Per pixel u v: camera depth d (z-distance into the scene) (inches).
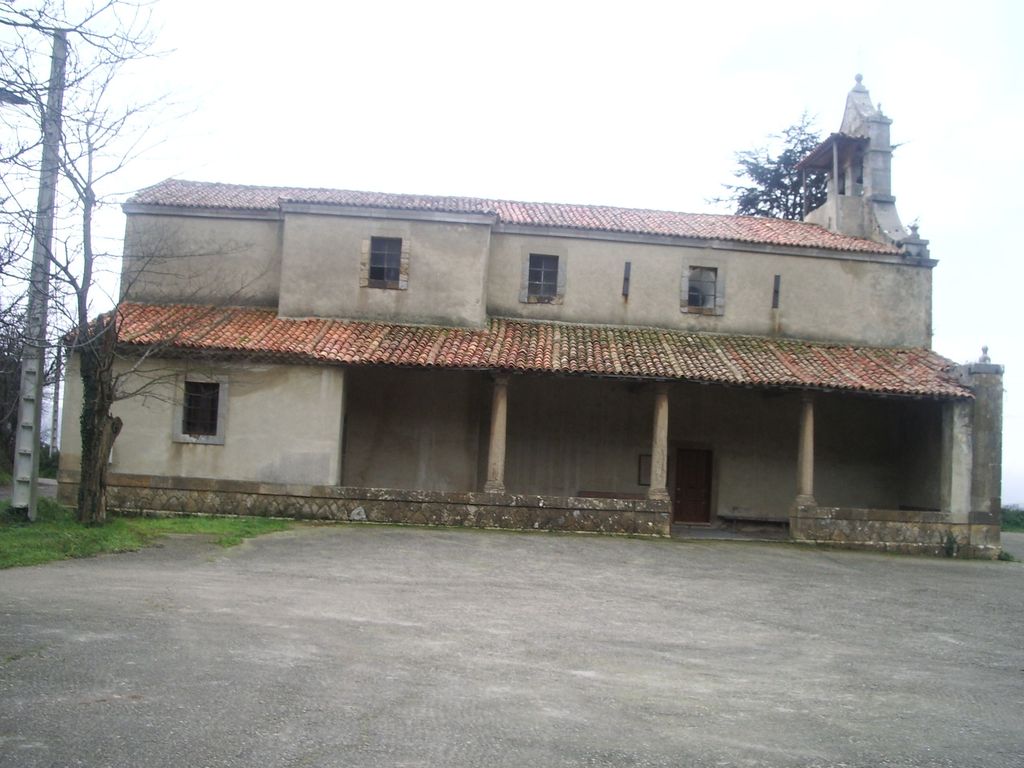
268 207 952.9
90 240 618.8
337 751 208.1
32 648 286.5
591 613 430.9
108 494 800.3
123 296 668.7
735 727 247.6
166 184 1042.1
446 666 298.5
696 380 823.7
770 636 401.7
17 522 618.2
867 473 995.3
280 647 308.5
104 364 646.5
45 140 483.8
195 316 845.2
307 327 882.1
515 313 960.9
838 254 994.7
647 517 810.2
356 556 584.7
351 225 920.9
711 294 983.6
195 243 951.6
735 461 986.1
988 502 860.6
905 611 502.6
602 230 967.0
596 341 901.2
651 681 298.0
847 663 352.8
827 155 1142.3
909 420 973.8
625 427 972.6
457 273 922.1
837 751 231.6
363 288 915.4
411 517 795.4
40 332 621.9
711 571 617.9
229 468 817.5
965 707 291.1
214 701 241.3
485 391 951.6
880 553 824.9
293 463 816.3
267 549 593.3
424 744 216.2
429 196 1037.8
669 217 1074.1
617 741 227.1
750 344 943.0
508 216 984.3
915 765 224.8
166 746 205.8
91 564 488.7
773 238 1001.5
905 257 1002.1
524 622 394.9
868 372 886.4
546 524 800.9
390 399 939.3
